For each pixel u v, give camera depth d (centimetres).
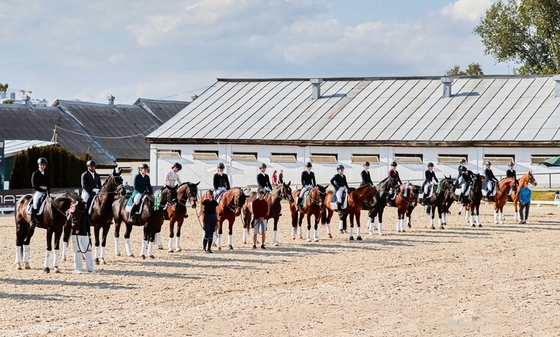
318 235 3444
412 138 5650
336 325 1670
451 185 3694
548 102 5756
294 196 3238
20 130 7788
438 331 1627
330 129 6034
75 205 2286
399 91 6438
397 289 2091
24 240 2428
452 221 4122
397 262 2602
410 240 3247
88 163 2525
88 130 8256
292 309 1828
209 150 6300
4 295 1981
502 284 2178
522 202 4000
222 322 1689
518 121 5562
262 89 7012
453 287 2125
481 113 5800
